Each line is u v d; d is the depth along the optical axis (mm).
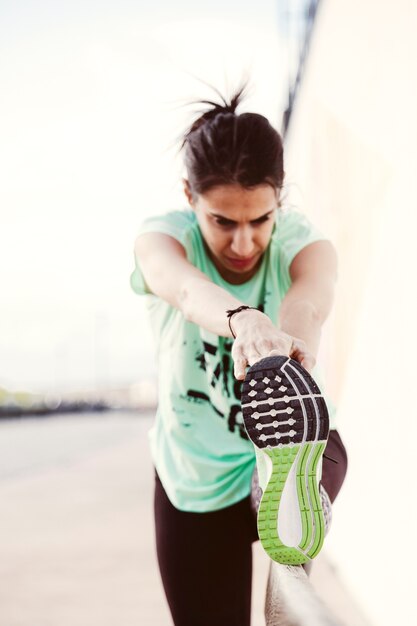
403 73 3387
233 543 2061
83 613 3939
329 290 2051
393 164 3535
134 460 13344
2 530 6461
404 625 3195
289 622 1312
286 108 7609
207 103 2113
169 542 2092
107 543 5766
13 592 4398
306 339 1876
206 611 2051
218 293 1849
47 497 8578
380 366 3750
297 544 1521
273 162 1943
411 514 3152
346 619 3803
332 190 5082
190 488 2078
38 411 50844
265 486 1567
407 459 3248
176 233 2133
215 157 1929
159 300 2172
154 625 3697
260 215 1965
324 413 1541
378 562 3668
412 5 3238
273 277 2150
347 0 4574
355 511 4238
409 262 3270
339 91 4828
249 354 1643
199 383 2096
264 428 1542
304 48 6320
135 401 62969
